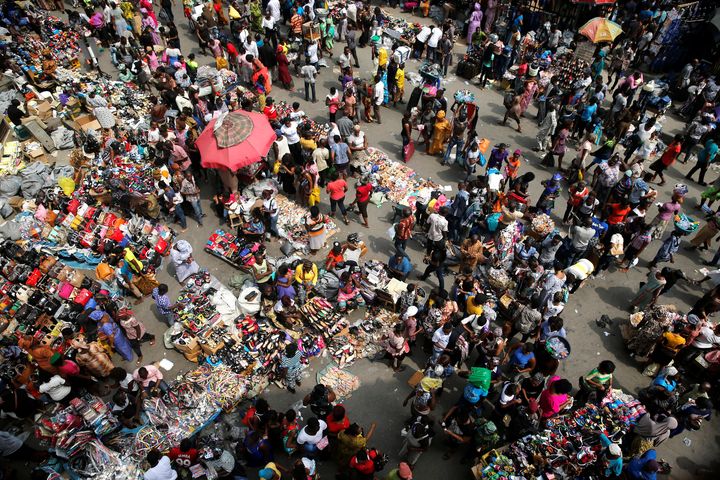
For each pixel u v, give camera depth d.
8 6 21.03
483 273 12.20
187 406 9.55
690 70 19.53
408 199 14.74
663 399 9.30
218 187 15.15
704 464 9.54
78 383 9.77
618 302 12.48
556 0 22.30
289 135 14.72
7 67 18.25
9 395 9.30
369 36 22.53
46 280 11.54
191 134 14.45
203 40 21.00
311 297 11.73
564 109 17.11
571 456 8.58
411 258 13.18
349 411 9.97
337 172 14.57
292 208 14.08
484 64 19.73
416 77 20.50
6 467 9.12
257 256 11.41
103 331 9.94
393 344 9.95
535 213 13.70
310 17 21.09
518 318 10.63
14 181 13.81
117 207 13.71
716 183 14.48
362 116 18.39
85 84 17.72
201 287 11.69
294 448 8.59
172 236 13.40
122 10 20.88
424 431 8.23
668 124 18.97
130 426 9.25
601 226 12.23
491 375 9.23
